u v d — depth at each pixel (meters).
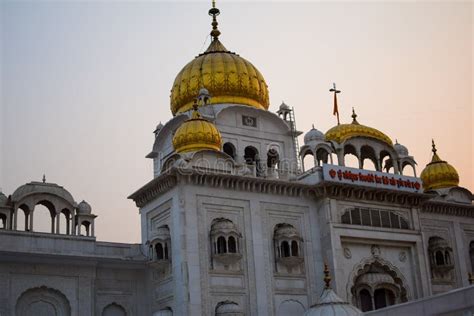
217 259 34.41
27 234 34.75
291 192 37.97
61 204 36.75
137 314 36.84
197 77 42.03
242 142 41.09
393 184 40.56
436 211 44.47
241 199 36.31
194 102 40.47
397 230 40.19
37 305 34.34
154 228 37.41
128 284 37.09
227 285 34.34
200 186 35.31
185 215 34.28
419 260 40.44
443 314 25.50
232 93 41.97
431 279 42.34
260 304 34.91
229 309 32.91
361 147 42.22
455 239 44.62
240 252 35.22
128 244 37.84
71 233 36.75
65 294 34.88
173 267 34.31
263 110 42.09
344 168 38.97
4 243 33.97
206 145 37.03
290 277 36.41
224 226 34.50
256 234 36.09
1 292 33.31
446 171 47.59
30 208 35.75
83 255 35.69
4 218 35.75
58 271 35.06
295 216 37.81
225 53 43.69
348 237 38.31
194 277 33.44
